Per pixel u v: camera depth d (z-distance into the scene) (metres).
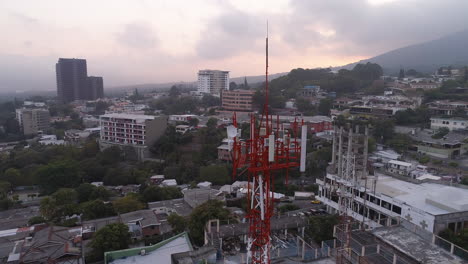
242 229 36.00
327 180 52.03
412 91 144.75
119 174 79.62
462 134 91.94
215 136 98.44
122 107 191.00
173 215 48.12
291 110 138.88
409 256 25.56
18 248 42.16
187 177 79.38
